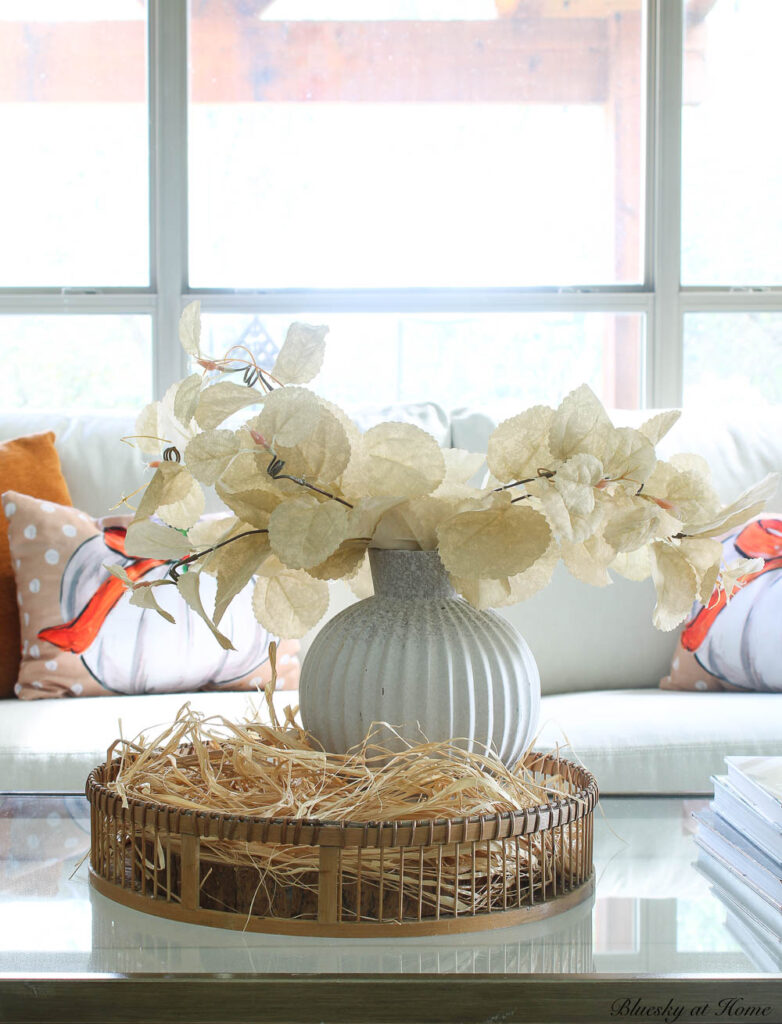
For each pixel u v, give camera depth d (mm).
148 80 2824
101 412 2266
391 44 2854
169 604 1811
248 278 2836
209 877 768
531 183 2859
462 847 787
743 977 664
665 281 2809
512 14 2859
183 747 1053
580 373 2822
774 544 1893
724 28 2848
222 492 807
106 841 825
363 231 2852
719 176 2842
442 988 659
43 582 1809
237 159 2834
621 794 1150
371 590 1046
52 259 2822
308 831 725
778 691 1838
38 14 2828
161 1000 658
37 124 2824
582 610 2010
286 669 1861
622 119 2854
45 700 1738
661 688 1943
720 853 931
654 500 847
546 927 763
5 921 760
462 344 2814
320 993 657
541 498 809
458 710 845
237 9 2832
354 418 2162
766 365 2820
